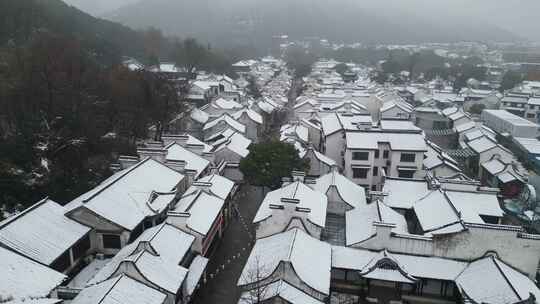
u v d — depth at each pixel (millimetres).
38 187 51938
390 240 41406
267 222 43344
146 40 165250
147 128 79562
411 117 106562
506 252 39688
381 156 66875
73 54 76312
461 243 40281
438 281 40812
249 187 70375
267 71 196125
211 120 94438
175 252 38375
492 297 34875
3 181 48594
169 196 48125
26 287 29969
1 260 31031
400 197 53969
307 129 89062
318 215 45406
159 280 33469
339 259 41125
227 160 72062
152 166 53312
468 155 84938
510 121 104500
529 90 153250
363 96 120750
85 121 67625
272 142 63031
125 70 85312
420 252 41188
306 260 37719
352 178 67000
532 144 90375
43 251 34594
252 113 98688
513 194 69250
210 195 50719
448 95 148375
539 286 42156
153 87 82938
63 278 32406
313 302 33688
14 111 61406
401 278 38625
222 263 47188
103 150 67750
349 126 74500
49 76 66438
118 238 41125
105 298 29438
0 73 71500
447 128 112438
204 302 40188
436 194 50812
